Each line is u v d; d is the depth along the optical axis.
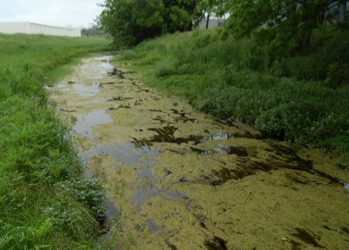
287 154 5.35
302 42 10.79
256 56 10.03
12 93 7.58
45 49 21.06
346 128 5.72
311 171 4.71
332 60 9.30
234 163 4.94
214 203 3.77
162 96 9.67
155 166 4.75
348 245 3.07
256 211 3.62
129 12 27.97
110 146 5.49
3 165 3.58
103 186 4.05
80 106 8.12
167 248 2.96
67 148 4.79
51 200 3.22
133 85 11.45
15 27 40.31
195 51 14.93
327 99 6.88
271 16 8.80
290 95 7.07
